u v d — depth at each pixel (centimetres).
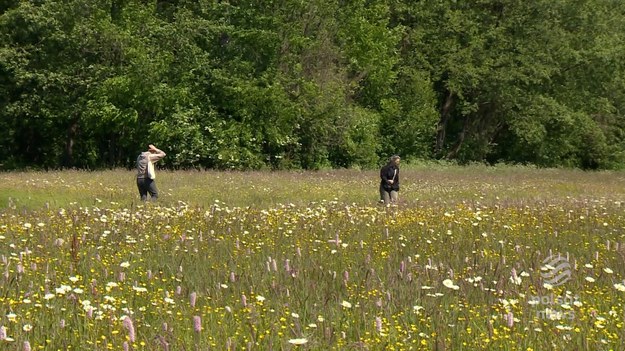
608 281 959
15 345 614
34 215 1609
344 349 645
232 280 873
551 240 1351
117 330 662
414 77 5938
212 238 1288
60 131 5075
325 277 927
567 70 6756
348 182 3338
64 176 3303
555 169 5916
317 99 4800
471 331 708
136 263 1053
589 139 6950
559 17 6556
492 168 5622
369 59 5462
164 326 661
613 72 6781
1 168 5006
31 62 4597
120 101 4469
